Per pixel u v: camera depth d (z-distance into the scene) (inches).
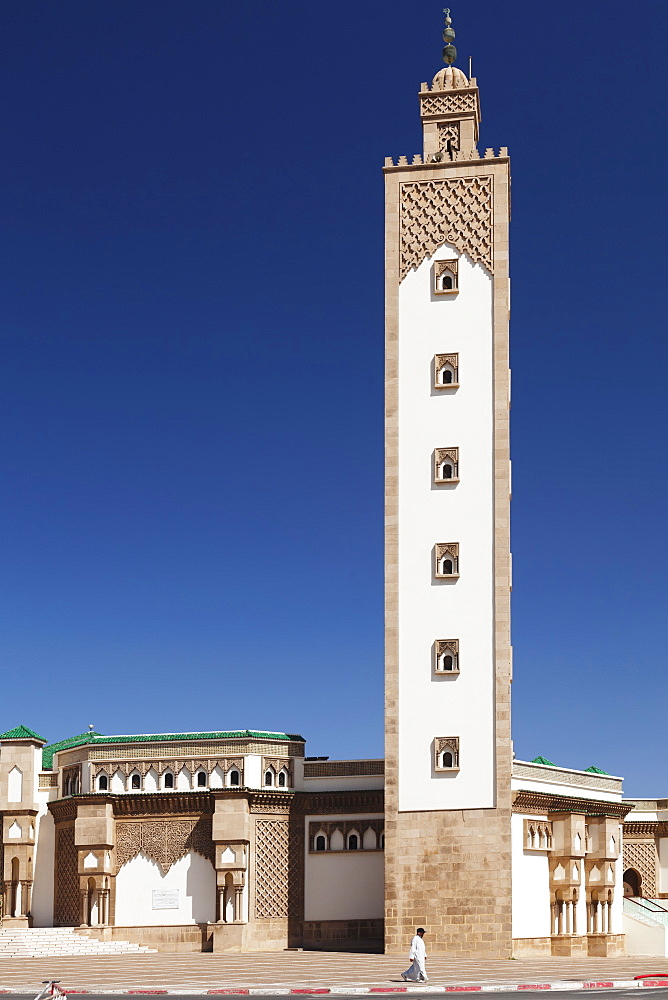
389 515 2223.2
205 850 2261.3
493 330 2257.6
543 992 1392.7
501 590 2154.3
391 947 2055.9
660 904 2741.1
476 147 2412.6
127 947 2177.7
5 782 2417.6
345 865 2283.5
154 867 2273.6
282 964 1884.8
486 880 2049.7
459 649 2146.9
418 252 2315.5
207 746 2315.5
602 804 2404.0
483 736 2105.1
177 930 2229.3
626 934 2402.8
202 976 1690.5
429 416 2249.0
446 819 2085.4
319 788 2335.1
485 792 2082.9
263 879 2253.9
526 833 2188.7
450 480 2209.6
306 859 2305.6
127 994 1440.7
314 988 1466.5
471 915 2042.3
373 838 2285.9
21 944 2116.1
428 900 2060.8
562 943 2212.1
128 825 2301.9
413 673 2153.1
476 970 1779.0
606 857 2309.3
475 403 2236.7
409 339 2284.7
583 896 2283.5
